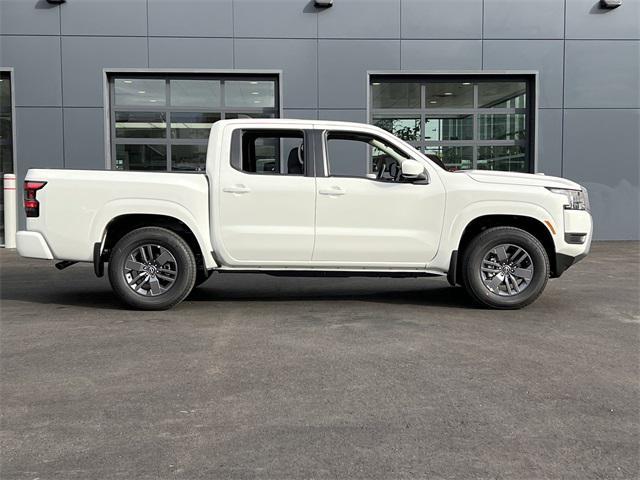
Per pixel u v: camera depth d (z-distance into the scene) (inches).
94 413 145.4
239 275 370.3
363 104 533.3
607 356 192.9
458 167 553.6
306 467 118.8
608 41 533.3
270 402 152.5
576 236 256.5
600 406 150.6
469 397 156.3
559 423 140.2
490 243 255.9
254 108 545.0
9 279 354.0
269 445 128.3
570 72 534.9
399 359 188.4
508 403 152.3
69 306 269.4
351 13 527.5
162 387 163.2
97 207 251.0
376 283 340.5
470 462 121.0
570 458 123.0
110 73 528.1
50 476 114.9
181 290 256.5
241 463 120.4
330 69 530.3
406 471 117.3
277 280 351.3
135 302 255.3
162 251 256.4
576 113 537.6
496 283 259.3
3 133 532.7
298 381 167.9
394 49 530.3
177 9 523.2
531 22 530.9
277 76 538.6
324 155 257.6
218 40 526.6
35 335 216.5
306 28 527.8
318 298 290.5
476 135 552.4
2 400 153.7
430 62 532.4
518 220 263.1
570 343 207.8
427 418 142.7
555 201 254.7
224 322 237.1
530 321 239.8
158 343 205.9
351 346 202.4
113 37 522.3
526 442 130.2
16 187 523.5
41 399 154.4
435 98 549.3
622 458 123.0
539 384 166.4
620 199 542.3
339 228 255.0
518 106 552.1
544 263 256.4
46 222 251.4
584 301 280.8
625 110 537.3
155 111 539.5
